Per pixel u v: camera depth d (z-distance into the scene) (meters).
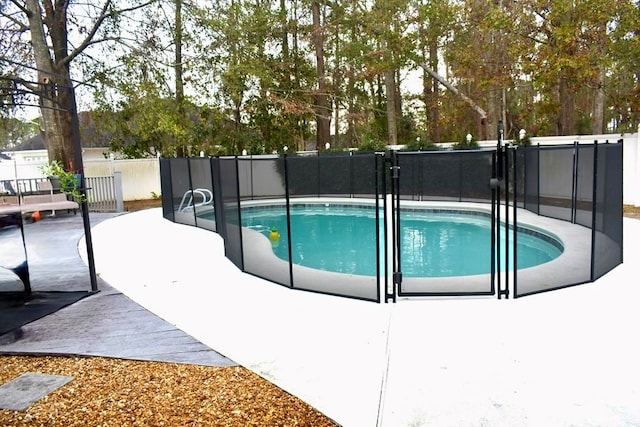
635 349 3.21
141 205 15.55
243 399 2.68
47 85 4.92
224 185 6.92
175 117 15.07
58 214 12.71
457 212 11.23
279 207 13.59
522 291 4.55
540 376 2.86
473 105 17.83
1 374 3.10
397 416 2.47
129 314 4.30
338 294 4.70
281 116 21.05
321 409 2.55
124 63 15.05
